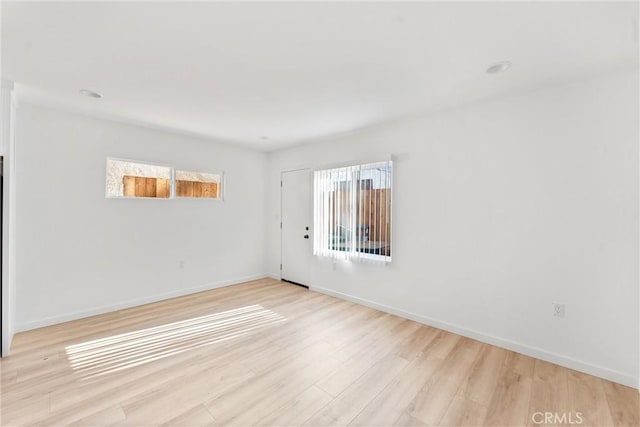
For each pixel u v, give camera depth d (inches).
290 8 58.6
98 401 73.7
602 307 86.2
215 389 79.0
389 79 90.9
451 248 117.3
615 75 84.0
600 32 66.1
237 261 191.9
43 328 117.7
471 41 70.5
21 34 67.6
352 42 71.3
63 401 73.5
